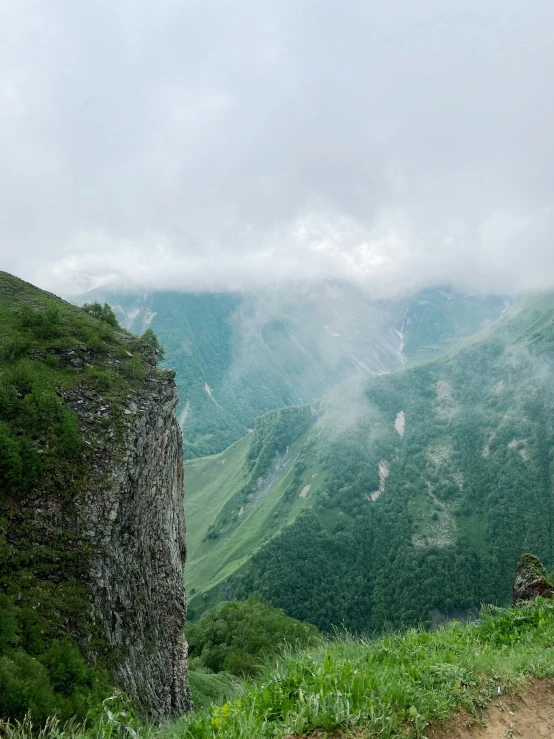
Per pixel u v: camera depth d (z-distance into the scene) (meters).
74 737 8.81
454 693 8.17
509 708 8.21
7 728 9.52
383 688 7.70
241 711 7.53
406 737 6.86
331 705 7.20
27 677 15.60
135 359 35.69
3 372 29.09
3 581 19.50
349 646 11.04
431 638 12.04
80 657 18.81
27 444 24.27
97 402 29.92
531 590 24.59
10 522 21.75
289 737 6.76
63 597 20.83
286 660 9.69
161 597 29.97
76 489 24.72
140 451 29.48
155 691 24.64
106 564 23.66
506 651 11.20
